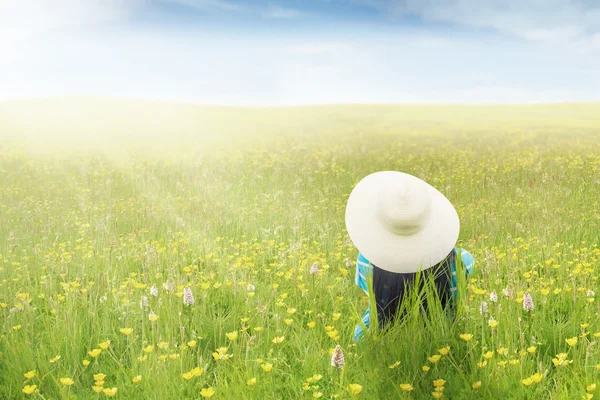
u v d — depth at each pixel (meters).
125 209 9.98
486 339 3.80
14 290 5.48
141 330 4.37
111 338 4.29
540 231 7.21
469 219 8.30
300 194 10.70
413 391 3.18
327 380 3.50
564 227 7.42
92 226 8.52
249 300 4.96
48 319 4.63
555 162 14.71
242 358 3.77
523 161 15.48
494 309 4.06
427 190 3.58
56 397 3.45
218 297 5.24
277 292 5.21
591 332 3.90
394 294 3.65
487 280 5.05
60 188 12.91
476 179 12.64
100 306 4.89
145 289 5.16
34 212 9.95
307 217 8.54
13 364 3.77
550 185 10.75
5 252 7.05
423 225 3.54
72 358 3.89
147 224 8.84
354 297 5.18
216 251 7.05
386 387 3.24
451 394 3.18
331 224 8.25
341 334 4.08
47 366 3.73
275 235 7.67
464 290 3.74
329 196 10.94
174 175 14.45
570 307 4.53
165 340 4.03
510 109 54.16
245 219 8.87
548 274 5.42
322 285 5.34
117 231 8.29
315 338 3.82
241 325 4.52
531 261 6.11
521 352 3.34
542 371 3.25
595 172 12.45
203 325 4.43
